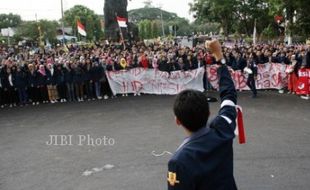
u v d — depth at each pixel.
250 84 15.25
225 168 2.30
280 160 7.55
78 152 8.63
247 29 43.28
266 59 17.31
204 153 2.24
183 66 17.42
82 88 16.58
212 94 16.36
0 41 69.25
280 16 21.56
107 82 17.06
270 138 9.16
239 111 2.80
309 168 7.07
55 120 12.26
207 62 17.34
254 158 7.71
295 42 31.16
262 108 12.96
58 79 16.23
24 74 15.85
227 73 2.72
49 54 22.75
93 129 10.78
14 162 8.11
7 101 15.83
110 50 20.78
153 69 17.44
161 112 12.88
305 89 14.96
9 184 6.86
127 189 6.40
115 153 8.43
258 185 6.36
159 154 8.23
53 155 8.48
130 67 17.39
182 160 2.20
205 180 2.22
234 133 2.43
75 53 20.55
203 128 2.34
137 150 8.58
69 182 6.83
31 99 16.16
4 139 10.12
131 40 28.89
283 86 16.92
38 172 7.42
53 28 79.94
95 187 6.55
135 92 17.48
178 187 2.18
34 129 11.10
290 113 12.02
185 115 2.29
